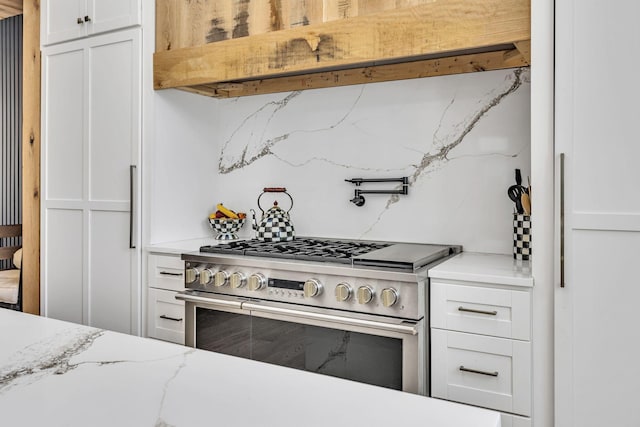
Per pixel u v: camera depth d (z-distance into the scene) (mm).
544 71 1723
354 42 2119
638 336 1601
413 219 2506
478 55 2279
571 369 1675
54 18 2941
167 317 2516
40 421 698
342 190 2689
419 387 1823
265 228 2602
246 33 2432
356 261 1964
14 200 4691
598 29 1633
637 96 1587
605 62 1625
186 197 2852
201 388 821
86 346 1035
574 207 1665
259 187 2947
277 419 712
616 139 1613
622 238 1609
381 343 1889
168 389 816
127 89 2689
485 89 2328
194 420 704
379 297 1889
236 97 3000
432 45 1966
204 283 2279
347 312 1957
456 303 1829
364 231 2635
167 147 2723
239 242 2578
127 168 2689
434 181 2451
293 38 2262
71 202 2889
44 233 3012
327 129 2727
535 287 1719
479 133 2346
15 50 4672
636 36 1587
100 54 2777
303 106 2795
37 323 1208
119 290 2713
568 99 1673
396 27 2033
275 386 836
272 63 2316
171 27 2609
